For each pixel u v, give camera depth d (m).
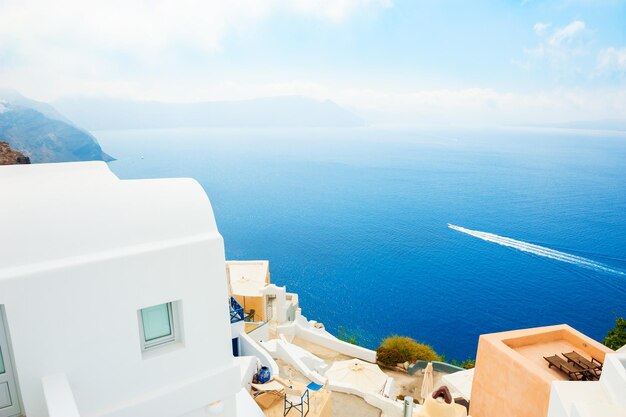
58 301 6.40
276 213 190.62
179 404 8.05
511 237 143.75
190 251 7.64
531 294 108.00
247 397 12.57
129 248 7.16
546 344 12.75
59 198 7.41
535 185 199.50
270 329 31.77
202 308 8.05
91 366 6.93
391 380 22.09
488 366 12.26
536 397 10.55
